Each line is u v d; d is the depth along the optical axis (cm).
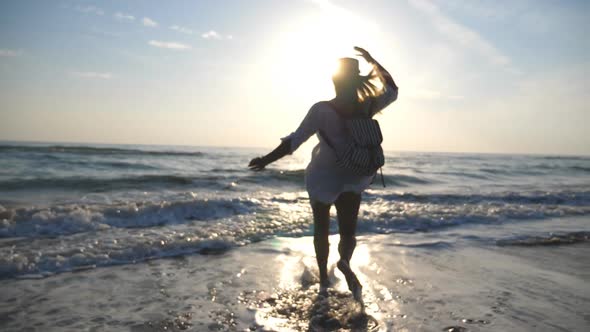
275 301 257
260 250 405
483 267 353
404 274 325
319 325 220
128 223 512
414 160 4338
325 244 280
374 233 511
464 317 235
